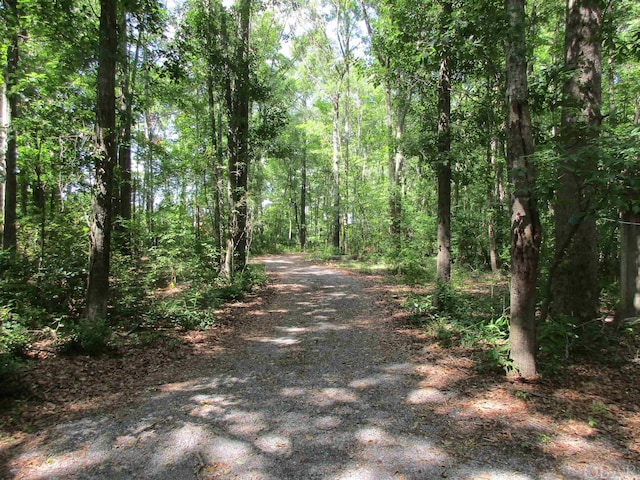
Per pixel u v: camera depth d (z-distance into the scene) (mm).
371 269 18156
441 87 8688
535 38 9031
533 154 4527
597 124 6113
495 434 3693
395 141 11688
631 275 6262
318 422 4090
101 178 7102
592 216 4586
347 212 27359
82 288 8289
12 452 3518
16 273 8602
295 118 31422
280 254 34156
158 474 3188
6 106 10656
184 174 14211
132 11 7754
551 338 5156
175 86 13977
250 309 10375
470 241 16047
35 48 10023
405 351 6621
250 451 3533
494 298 9008
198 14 11445
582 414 4000
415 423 4004
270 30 15977
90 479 3125
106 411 4406
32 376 5109
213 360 6387
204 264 12609
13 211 10148
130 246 11742
